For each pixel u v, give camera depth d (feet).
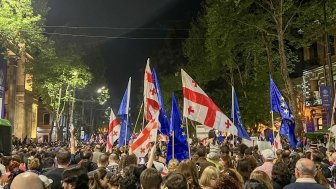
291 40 106.11
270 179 22.47
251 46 114.83
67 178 18.03
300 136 87.76
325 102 107.04
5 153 65.46
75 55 168.45
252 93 131.23
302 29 103.04
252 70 148.87
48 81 158.92
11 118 171.32
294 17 104.78
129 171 21.65
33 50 153.17
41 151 51.29
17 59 161.38
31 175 12.14
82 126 219.82
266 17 101.86
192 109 39.29
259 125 141.38
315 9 95.45
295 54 170.40
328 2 92.94
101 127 284.41
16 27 102.27
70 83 163.63
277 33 106.11
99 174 24.57
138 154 37.11
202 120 39.50
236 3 95.04
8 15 100.42
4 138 65.77
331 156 38.22
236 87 147.74
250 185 19.77
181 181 16.75
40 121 267.80
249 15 102.12
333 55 148.15
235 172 21.58
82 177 18.30
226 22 102.58
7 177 31.17
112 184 22.67
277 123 132.57
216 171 20.88
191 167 22.97
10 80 170.40
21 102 196.34
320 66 155.12
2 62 129.18
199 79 155.22
